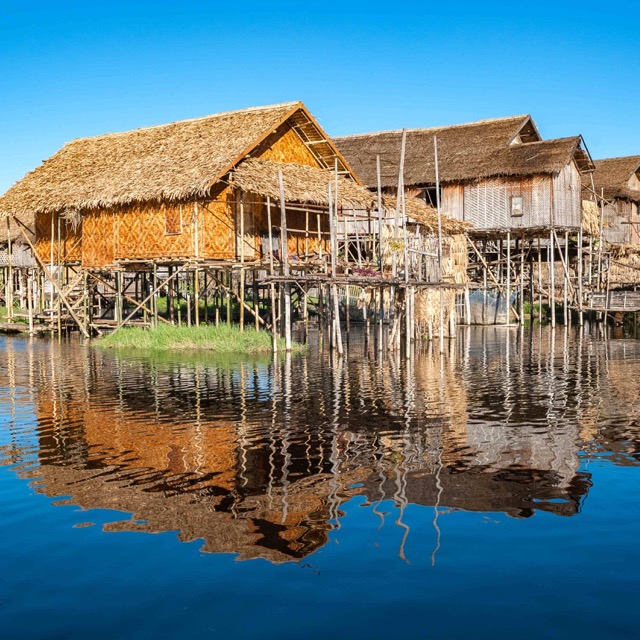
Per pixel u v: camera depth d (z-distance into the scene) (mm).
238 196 29484
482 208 43781
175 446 11977
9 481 10070
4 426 13656
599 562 7242
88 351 27500
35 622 6164
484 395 16938
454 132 47250
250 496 9320
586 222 47500
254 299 30812
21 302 44406
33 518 8578
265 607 6375
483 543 7707
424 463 10859
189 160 29469
